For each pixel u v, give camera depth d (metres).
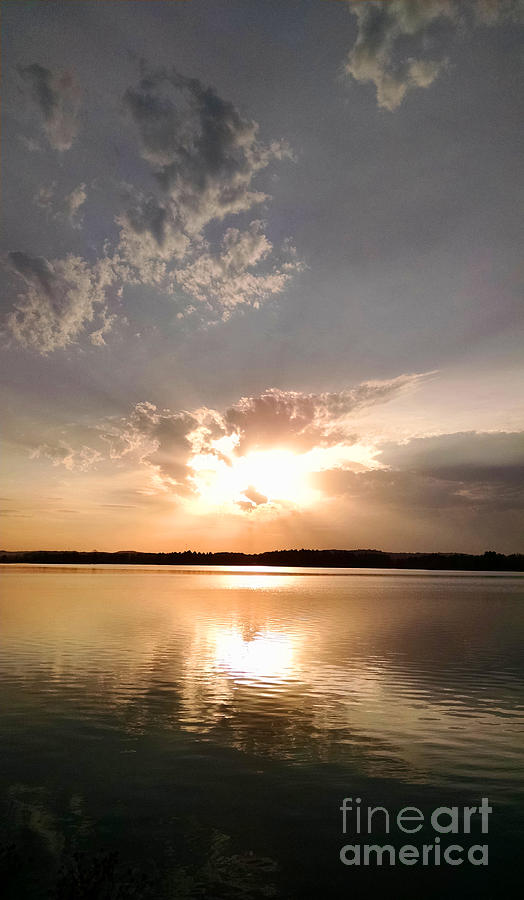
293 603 72.56
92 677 24.19
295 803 12.11
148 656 29.66
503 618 53.25
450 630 43.16
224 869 9.54
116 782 13.02
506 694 21.84
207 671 25.77
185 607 63.34
